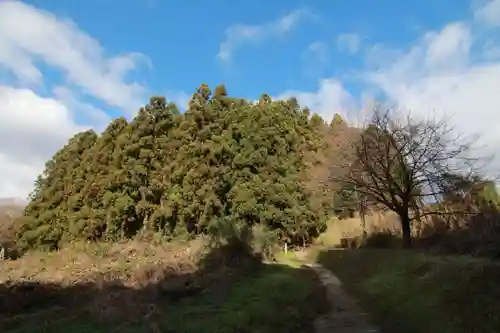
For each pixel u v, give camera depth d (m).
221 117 51.91
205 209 43.50
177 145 52.16
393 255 23.97
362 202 31.59
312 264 33.09
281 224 42.06
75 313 15.60
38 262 34.44
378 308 16.75
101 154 55.50
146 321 14.26
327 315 16.78
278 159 45.69
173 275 22.14
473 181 27.33
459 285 15.55
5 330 14.11
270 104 54.06
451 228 27.70
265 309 16.30
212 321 14.59
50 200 59.25
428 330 12.89
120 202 49.59
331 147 50.66
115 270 24.69
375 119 29.06
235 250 25.89
